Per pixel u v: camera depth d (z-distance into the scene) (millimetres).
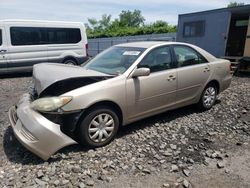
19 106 3797
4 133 4375
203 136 4406
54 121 3539
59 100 3484
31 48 10820
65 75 3750
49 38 11258
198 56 5418
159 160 3578
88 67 4734
